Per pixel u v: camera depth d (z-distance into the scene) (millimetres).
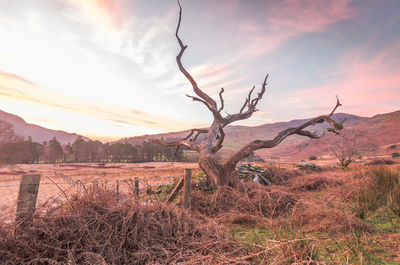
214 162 7098
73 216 2828
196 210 5016
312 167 14500
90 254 2451
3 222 2652
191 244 3020
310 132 8352
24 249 2441
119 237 2871
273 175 10805
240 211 5102
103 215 3029
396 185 6051
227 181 6910
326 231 3773
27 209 2789
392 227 3934
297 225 4059
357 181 7715
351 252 2834
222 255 2672
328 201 5742
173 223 3443
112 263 2498
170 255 2787
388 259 2740
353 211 4680
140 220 3145
